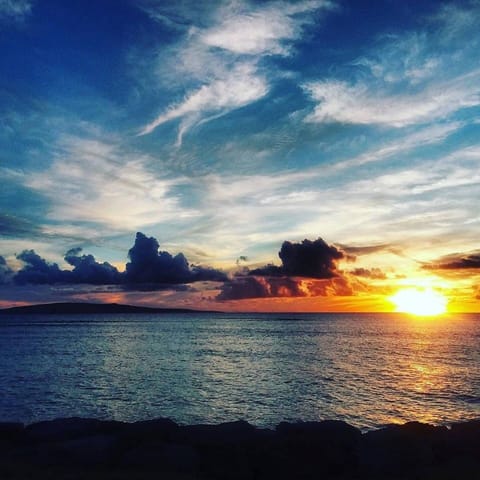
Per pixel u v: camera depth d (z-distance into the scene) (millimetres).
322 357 67938
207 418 29312
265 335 128250
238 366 57438
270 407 32500
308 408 32062
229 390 39438
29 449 15359
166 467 14234
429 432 18047
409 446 15969
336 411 31219
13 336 123562
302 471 14227
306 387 40906
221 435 16203
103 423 18141
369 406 32781
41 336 123938
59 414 30500
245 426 17156
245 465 14180
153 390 39531
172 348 85750
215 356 70188
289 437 15656
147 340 108375
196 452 14914
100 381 45031
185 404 33500
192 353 75500
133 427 17297
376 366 56531
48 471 13797
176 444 15508
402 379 45531
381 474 14461
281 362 61625
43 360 65438
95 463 14664
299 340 106688
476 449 16328
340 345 91125
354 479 14117
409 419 29062
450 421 28656
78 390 39656
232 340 107625
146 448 15016
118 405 33250
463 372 50688
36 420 28906
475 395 36875
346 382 43781
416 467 14961
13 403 34062
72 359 66750
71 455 14906
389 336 121250
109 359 66562
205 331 152250
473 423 18188
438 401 34500
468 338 111750
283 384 42719
